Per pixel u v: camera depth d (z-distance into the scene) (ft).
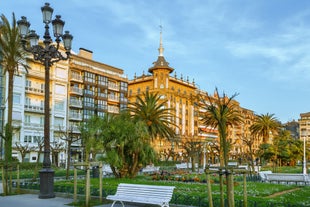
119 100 269.03
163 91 316.81
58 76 219.61
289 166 227.81
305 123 559.38
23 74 195.11
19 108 191.31
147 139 102.06
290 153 219.20
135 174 101.35
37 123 204.13
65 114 221.25
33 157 197.26
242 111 449.06
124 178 97.04
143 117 119.14
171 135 127.24
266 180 93.04
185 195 47.55
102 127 93.15
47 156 53.62
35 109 202.08
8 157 62.44
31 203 47.88
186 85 348.38
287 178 89.30
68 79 227.40
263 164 229.45
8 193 57.52
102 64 261.44
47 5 54.34
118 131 92.84
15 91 189.98
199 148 197.67
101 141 91.56
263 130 227.40
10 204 46.98
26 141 193.26
